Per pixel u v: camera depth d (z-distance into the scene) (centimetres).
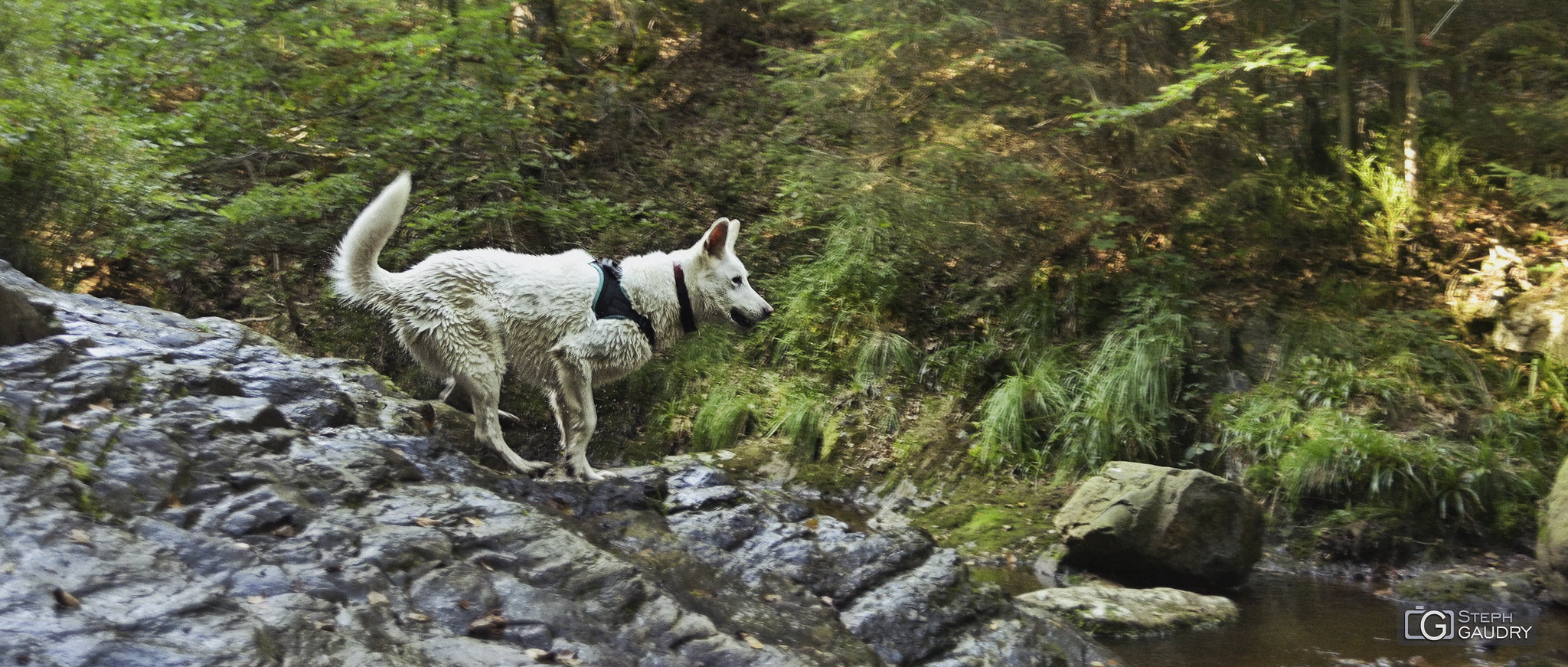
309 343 941
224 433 401
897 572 483
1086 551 661
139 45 773
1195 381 856
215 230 820
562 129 1103
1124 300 923
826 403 926
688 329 531
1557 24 905
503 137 923
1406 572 668
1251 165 985
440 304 468
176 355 488
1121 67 920
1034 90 899
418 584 345
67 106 676
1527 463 728
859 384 935
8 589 268
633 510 485
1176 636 541
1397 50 898
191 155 809
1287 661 501
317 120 875
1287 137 1078
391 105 864
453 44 878
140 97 821
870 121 923
